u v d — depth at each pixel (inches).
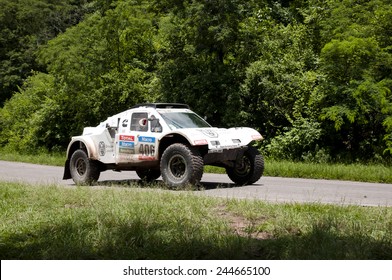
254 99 949.8
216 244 229.9
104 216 286.2
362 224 263.1
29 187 447.5
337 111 781.3
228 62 997.2
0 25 1902.1
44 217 302.2
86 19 1150.3
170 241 235.9
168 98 976.3
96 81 1091.3
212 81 935.7
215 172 701.9
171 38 1007.0
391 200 410.6
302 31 1003.9
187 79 952.3
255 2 973.8
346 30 829.8
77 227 266.4
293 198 418.3
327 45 800.9
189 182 470.9
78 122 1163.3
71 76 1087.6
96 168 556.1
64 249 227.6
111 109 1093.1
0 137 1396.4
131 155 525.7
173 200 354.3
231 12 933.2
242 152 515.8
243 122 938.7
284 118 940.6
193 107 953.5
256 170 526.0
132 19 1087.0
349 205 330.0
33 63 1876.2
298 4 1173.1
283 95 924.6
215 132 505.4
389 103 775.7
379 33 838.5
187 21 953.5
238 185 534.0
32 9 1882.4
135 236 242.8
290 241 233.0
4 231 272.5
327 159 823.1
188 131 488.4
